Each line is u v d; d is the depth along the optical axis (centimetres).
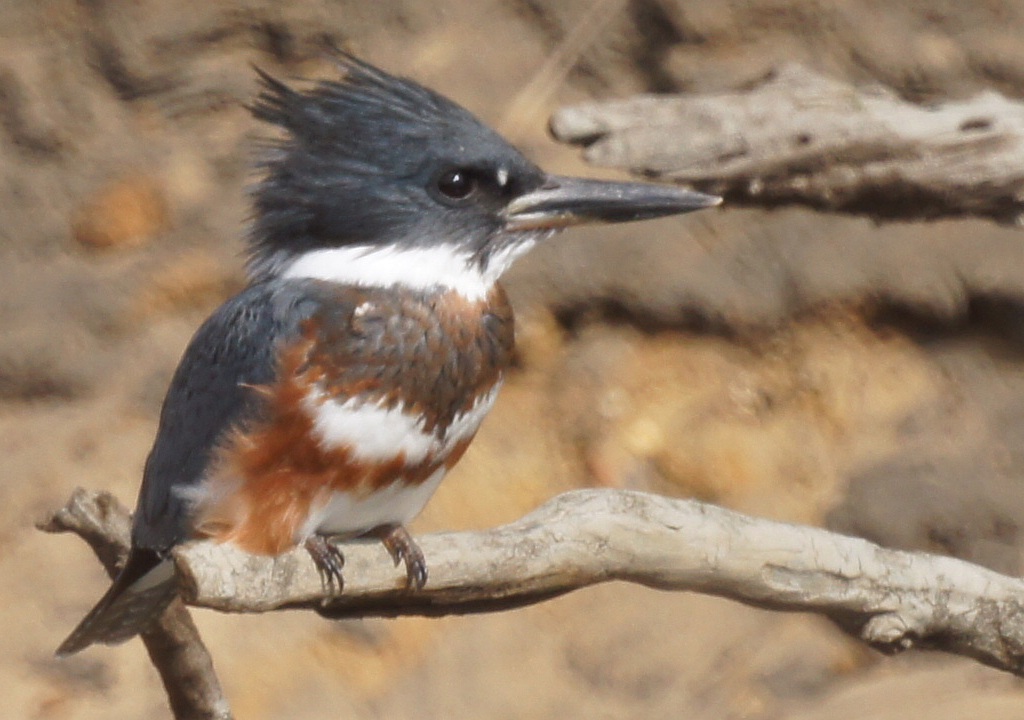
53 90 1448
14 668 1202
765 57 1432
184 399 779
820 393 1345
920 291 1345
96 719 1180
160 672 789
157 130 1452
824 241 1354
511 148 783
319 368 731
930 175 1284
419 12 1465
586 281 1347
